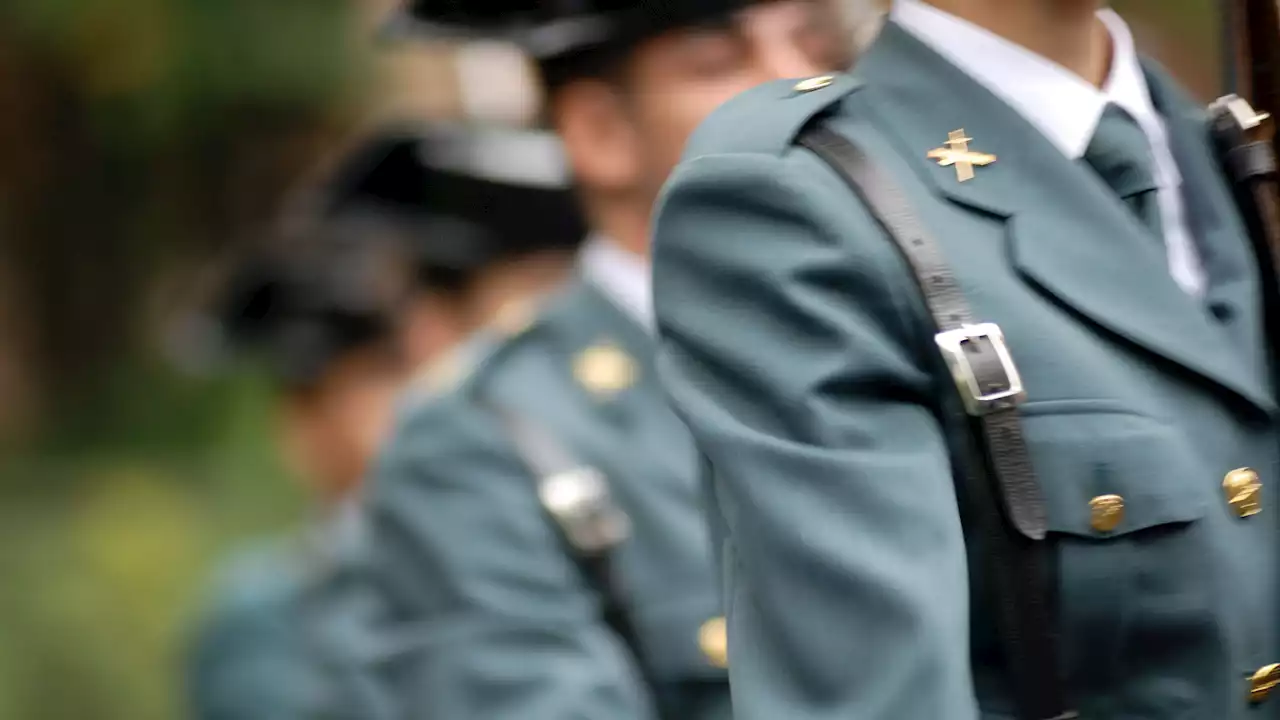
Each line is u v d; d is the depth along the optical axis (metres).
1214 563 4.40
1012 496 4.36
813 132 4.71
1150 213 4.79
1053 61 4.85
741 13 7.78
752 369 4.47
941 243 4.55
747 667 4.41
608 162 8.33
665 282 4.72
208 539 28.48
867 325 4.46
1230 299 4.76
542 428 8.31
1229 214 4.94
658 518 8.14
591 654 7.94
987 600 4.46
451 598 8.15
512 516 8.16
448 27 8.56
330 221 12.94
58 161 33.31
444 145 12.30
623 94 8.11
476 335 12.28
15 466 30.69
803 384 4.39
